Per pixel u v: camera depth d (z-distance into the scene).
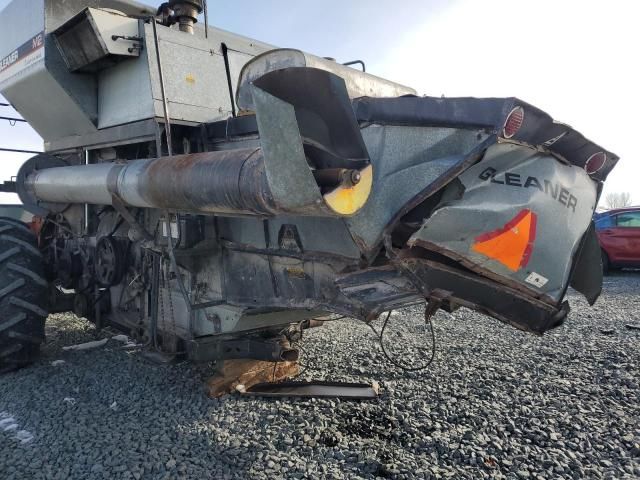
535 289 2.64
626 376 3.90
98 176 3.48
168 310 3.87
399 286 2.44
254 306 3.19
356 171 2.14
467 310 6.27
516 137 2.44
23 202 4.40
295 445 2.84
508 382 3.80
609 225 10.92
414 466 2.61
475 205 2.37
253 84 1.98
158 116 3.62
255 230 3.19
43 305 4.06
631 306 6.92
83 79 4.16
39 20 4.09
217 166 2.50
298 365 3.96
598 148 2.85
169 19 4.43
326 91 2.16
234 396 3.49
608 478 2.55
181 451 2.76
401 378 3.88
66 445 2.86
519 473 2.58
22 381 3.83
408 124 2.51
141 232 3.50
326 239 2.77
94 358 4.34
